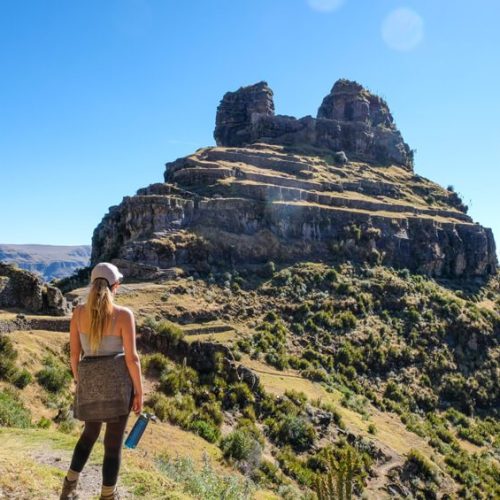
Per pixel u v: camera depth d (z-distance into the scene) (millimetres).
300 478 37281
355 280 96312
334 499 10742
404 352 83625
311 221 103125
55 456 13398
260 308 82375
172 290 77438
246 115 166375
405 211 122000
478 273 124125
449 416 75938
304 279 91938
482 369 89125
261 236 96875
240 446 34062
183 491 11531
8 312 45594
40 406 31516
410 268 110125
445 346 89188
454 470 53812
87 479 11383
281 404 49000
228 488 14281
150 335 46156
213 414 40281
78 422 30656
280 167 125500
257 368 64312
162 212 91500
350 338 82125
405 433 61375
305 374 68188
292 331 80438
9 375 32469
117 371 7094
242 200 98188
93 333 7082
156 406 36594
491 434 75188
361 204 115375
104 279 7324
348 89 168750
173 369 43344
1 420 24250
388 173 147625
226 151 124500
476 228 127812
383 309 93125
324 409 54031
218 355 47688
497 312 108312
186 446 31703
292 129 154375
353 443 49406
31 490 8648
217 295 81375
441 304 98250
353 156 153250
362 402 66688
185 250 87188
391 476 47094
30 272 48875
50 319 44812
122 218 98750
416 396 77000
